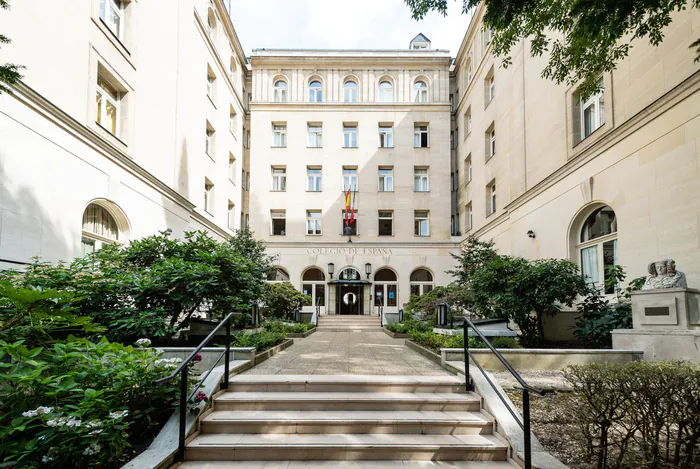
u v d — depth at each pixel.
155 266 8.12
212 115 18.72
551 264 9.87
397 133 24.70
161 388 4.56
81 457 3.54
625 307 8.43
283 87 25.36
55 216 8.33
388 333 14.89
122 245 10.12
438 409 5.18
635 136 9.16
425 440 4.49
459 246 23.78
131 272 7.97
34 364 3.70
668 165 8.18
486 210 19.53
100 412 3.87
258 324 11.17
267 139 24.48
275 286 17.55
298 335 13.68
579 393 4.16
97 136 9.58
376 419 4.75
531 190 14.17
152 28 12.97
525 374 6.65
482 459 4.31
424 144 25.12
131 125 11.66
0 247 6.97
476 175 21.12
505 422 4.62
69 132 8.77
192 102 16.22
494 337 9.17
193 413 4.68
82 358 4.28
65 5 8.78
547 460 3.93
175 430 4.41
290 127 24.61
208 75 19.14
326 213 24.12
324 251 23.73
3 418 3.53
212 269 8.07
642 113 8.82
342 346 10.68
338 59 24.94
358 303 23.59
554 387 5.77
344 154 24.53
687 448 3.74
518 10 5.30
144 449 4.19
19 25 7.53
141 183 12.03
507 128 16.81
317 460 4.28
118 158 10.64
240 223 23.30
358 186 24.30
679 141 7.92
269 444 4.32
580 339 8.87
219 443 4.34
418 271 24.31
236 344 7.96
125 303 7.61
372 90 25.06
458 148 24.91
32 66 7.82
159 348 6.77
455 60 25.67
